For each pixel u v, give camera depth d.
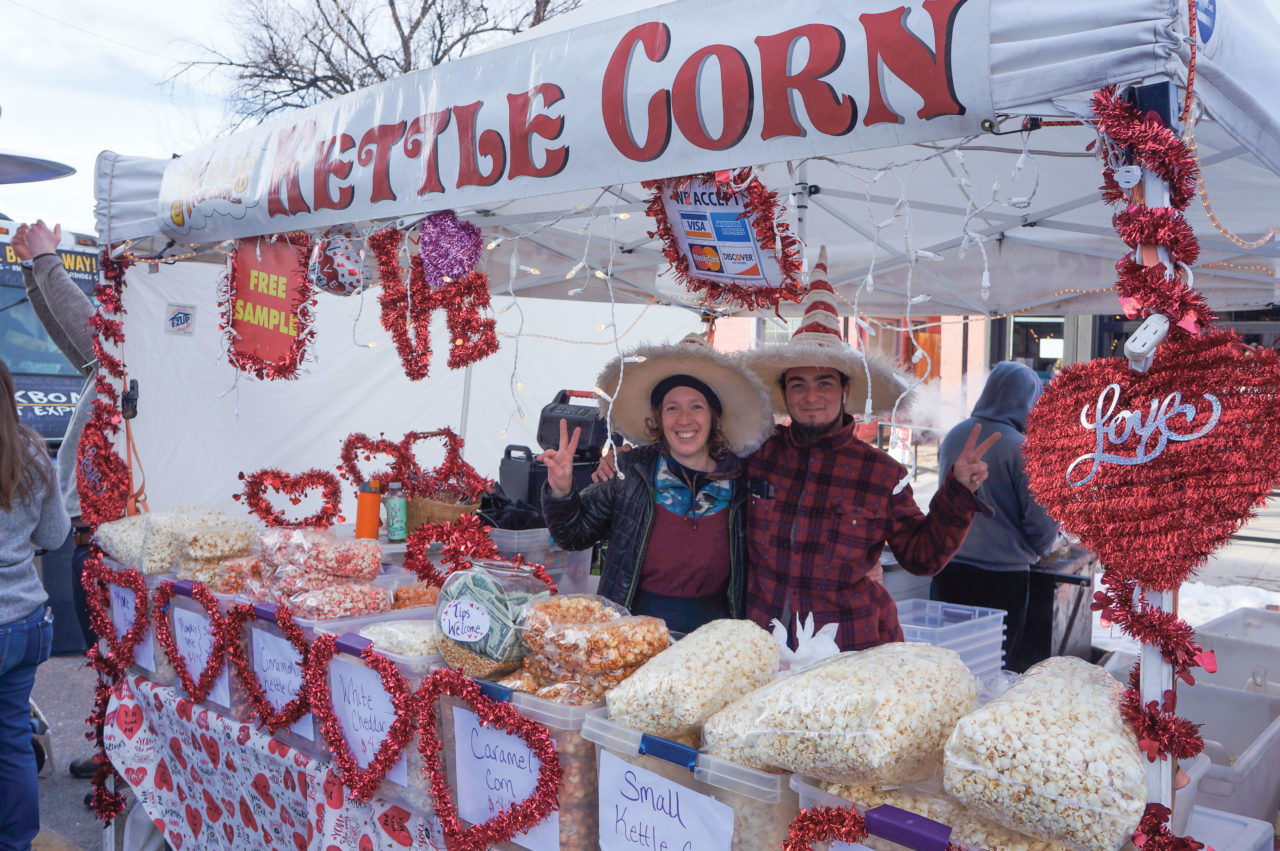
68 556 5.69
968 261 4.55
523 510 3.50
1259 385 1.12
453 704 1.95
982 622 3.71
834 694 1.37
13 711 2.86
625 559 2.51
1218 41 1.28
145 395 6.09
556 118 1.90
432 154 2.20
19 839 2.87
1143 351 1.17
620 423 2.91
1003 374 4.33
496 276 4.68
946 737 1.39
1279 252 3.56
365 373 6.72
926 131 1.40
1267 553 7.79
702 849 1.53
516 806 1.79
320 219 2.54
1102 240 4.16
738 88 1.60
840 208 3.67
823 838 1.34
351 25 15.70
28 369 6.33
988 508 2.36
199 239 3.03
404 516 3.63
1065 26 1.26
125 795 3.26
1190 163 1.18
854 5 1.46
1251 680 2.74
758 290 2.08
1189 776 1.33
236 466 6.39
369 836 2.20
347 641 2.20
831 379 2.58
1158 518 1.19
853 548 2.49
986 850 1.24
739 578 2.50
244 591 2.66
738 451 2.68
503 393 7.13
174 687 2.99
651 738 1.57
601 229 4.02
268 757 2.51
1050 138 2.71
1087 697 1.28
